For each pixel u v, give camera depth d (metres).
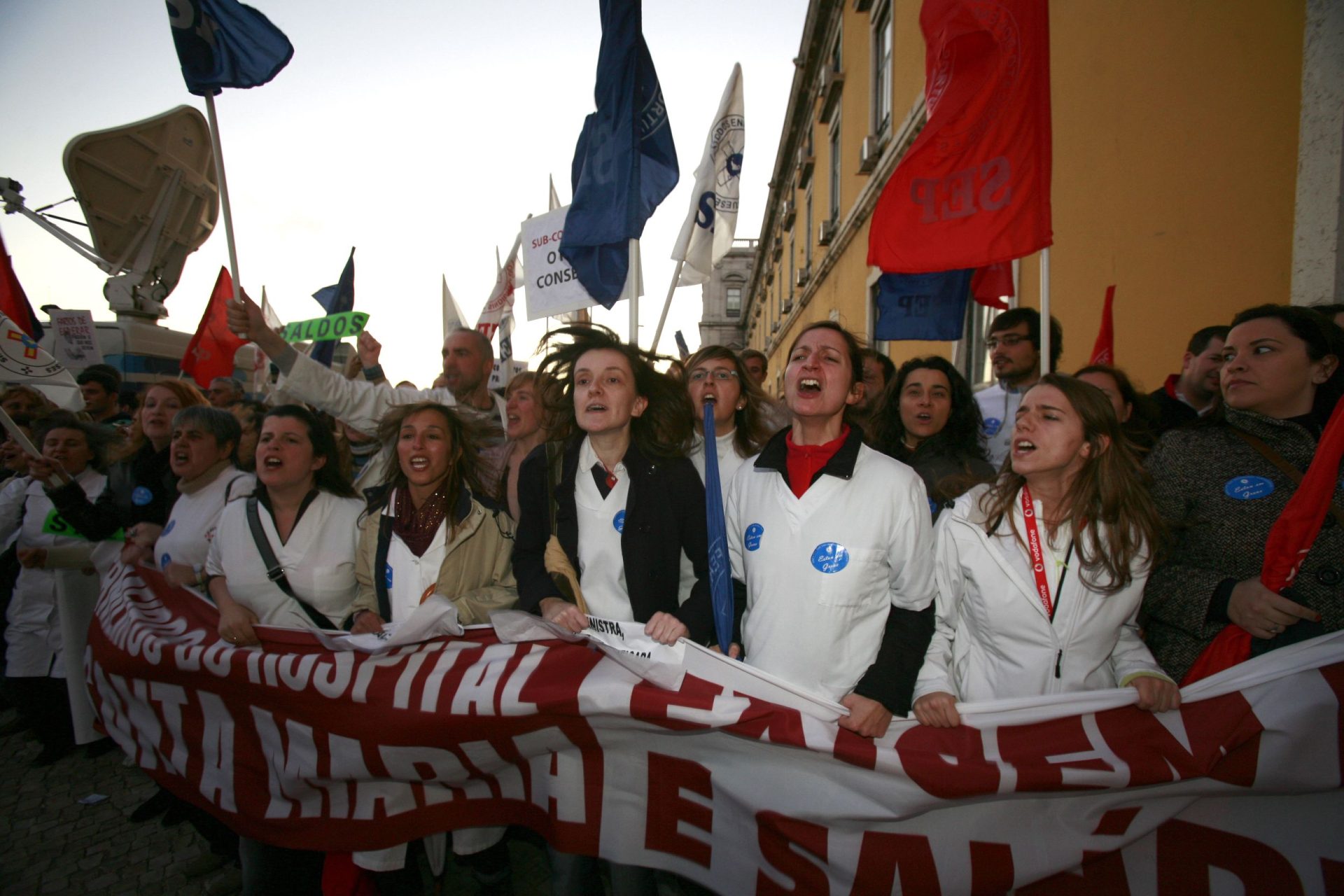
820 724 1.54
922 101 6.77
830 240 11.77
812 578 1.65
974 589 1.69
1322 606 1.49
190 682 2.25
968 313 6.50
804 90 14.28
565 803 1.83
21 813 2.99
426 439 2.05
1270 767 1.37
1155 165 3.39
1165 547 1.60
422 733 1.90
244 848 2.19
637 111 2.69
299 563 2.22
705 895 2.14
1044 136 2.59
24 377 3.28
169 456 3.23
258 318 2.67
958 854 1.49
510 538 2.16
